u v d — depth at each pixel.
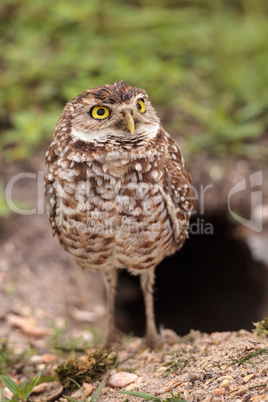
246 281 11.61
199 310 12.41
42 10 14.52
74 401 5.66
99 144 6.17
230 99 13.02
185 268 12.50
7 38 14.08
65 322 8.90
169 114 12.53
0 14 14.46
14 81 12.87
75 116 6.25
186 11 15.27
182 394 5.29
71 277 10.34
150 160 6.25
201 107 12.79
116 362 6.56
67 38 13.93
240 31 14.66
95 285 10.54
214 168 11.77
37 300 9.51
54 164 6.51
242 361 5.50
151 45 14.00
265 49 14.16
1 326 8.71
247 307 11.59
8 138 11.91
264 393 4.88
